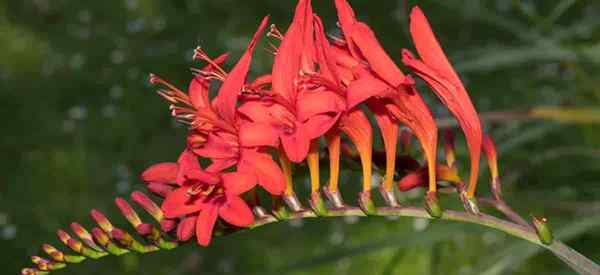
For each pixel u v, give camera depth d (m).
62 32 8.82
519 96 5.99
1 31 8.96
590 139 5.51
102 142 7.52
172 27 8.07
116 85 7.86
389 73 2.14
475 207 2.33
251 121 2.28
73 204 6.91
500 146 4.56
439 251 5.16
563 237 3.86
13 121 7.85
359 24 2.18
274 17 7.61
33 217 6.75
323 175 5.85
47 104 7.99
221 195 2.20
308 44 2.30
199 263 6.20
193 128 2.37
